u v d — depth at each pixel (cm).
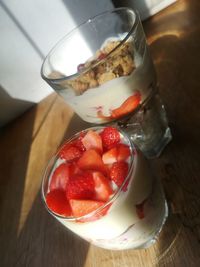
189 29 33
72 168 17
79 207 15
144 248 19
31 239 24
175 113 25
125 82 20
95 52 25
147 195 17
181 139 23
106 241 17
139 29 20
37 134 35
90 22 24
